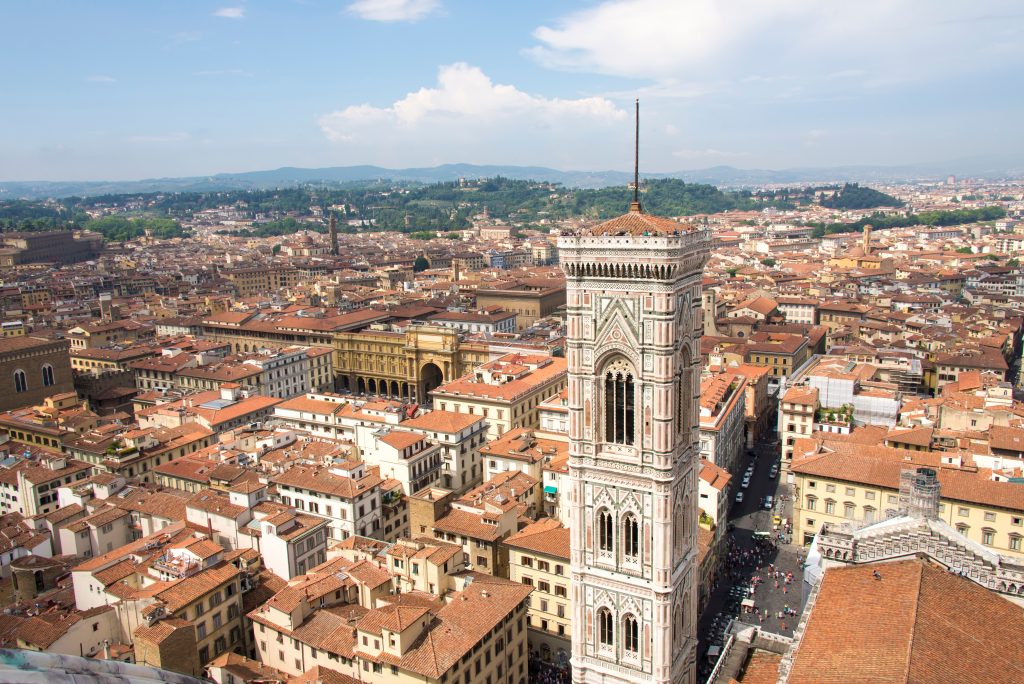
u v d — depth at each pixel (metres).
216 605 125.19
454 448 190.75
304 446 185.62
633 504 87.38
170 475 174.25
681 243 79.81
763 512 197.62
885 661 56.31
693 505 95.50
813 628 66.56
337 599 127.38
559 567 136.00
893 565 72.56
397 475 175.25
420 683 104.56
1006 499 150.12
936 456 171.62
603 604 91.69
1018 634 64.25
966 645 59.78
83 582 129.75
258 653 125.50
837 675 57.47
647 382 83.69
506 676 120.50
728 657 80.19
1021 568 69.88
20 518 160.38
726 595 156.12
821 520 172.62
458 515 150.25
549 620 139.25
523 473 173.50
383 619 109.19
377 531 164.12
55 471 178.62
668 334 81.62
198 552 130.88
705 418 197.75
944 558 72.06
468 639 110.19
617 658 91.94
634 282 82.25
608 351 85.19
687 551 94.88
